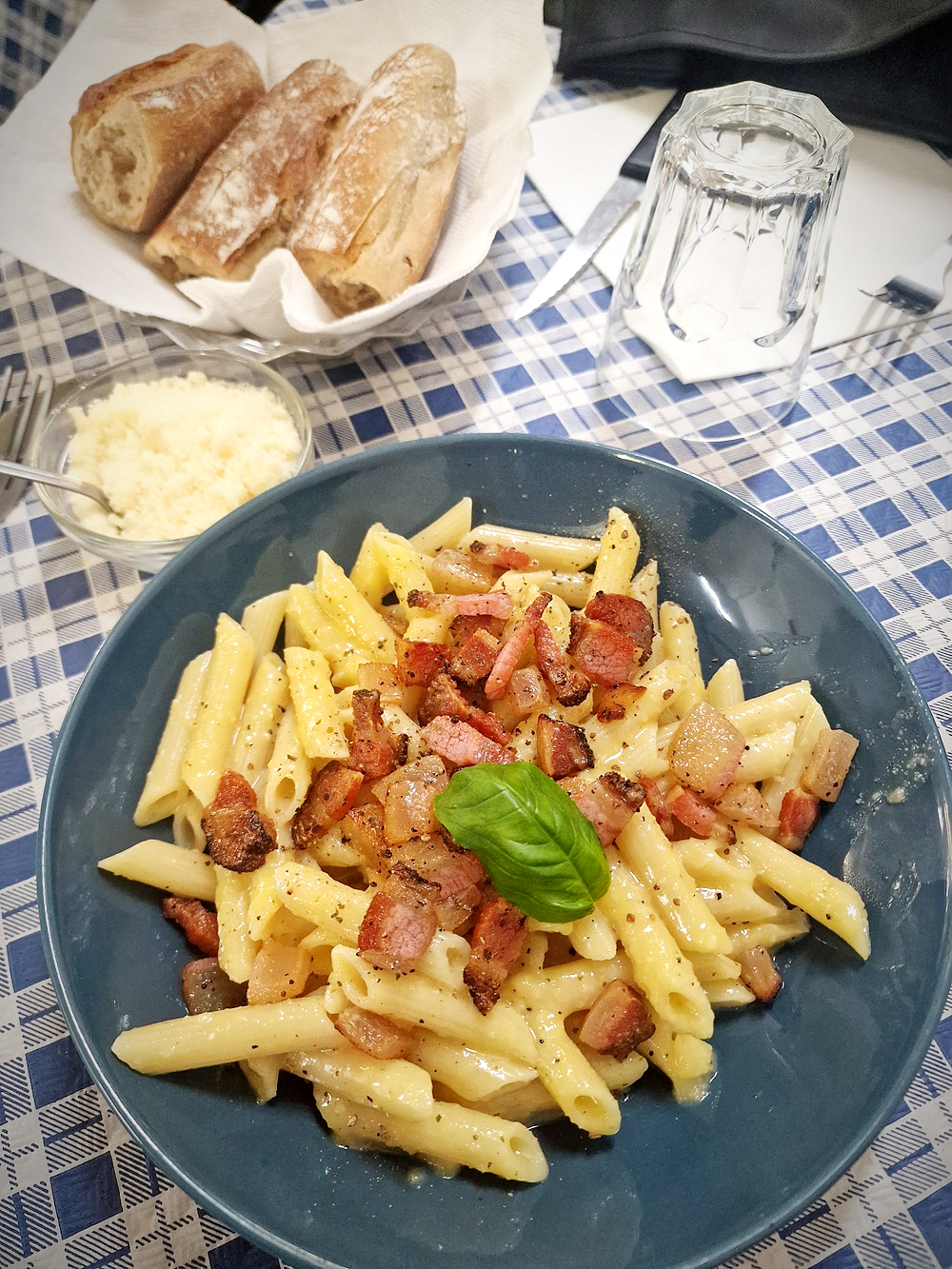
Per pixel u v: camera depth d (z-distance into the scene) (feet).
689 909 0.82
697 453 1.24
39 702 1.04
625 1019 0.78
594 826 0.81
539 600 0.96
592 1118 0.76
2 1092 0.82
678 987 0.77
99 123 1.23
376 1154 0.76
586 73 1.62
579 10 1.56
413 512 1.06
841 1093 0.75
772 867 0.87
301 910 0.81
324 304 1.24
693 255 1.28
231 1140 0.73
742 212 1.23
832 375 1.33
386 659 0.97
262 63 1.46
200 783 0.87
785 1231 0.78
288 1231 0.67
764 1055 0.80
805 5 1.47
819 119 1.20
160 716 0.93
